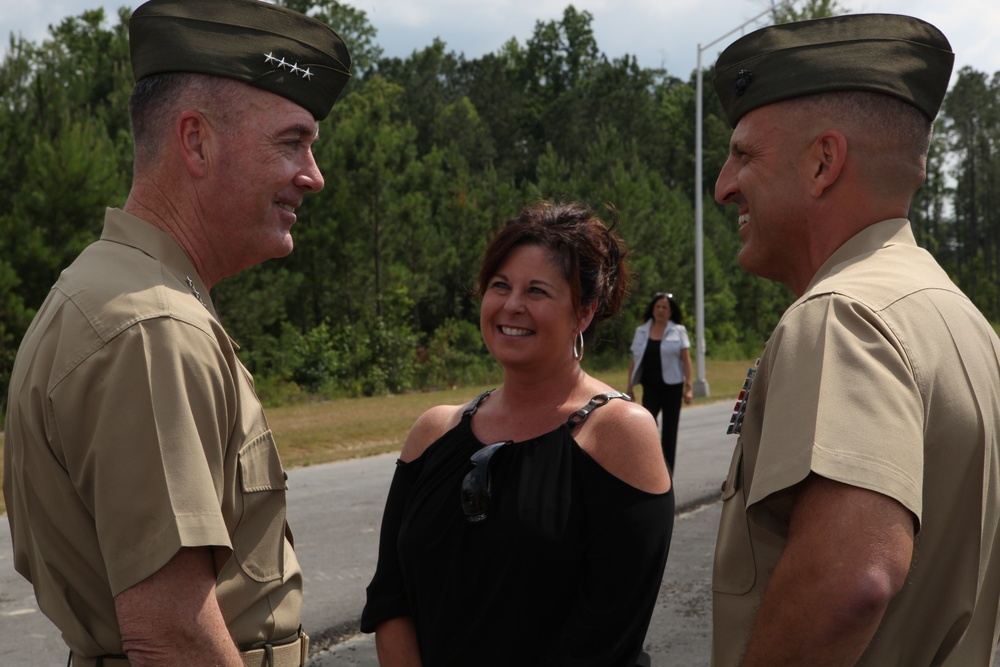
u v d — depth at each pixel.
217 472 1.67
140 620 1.55
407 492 2.23
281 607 1.89
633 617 1.97
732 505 1.61
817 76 1.61
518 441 2.11
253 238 1.93
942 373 1.43
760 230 1.72
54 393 1.60
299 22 1.95
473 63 67.94
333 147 23.14
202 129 1.86
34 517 1.67
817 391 1.38
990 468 1.46
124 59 29.23
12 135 17.45
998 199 84.62
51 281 16.77
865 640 1.31
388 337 23.45
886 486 1.30
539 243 2.15
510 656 1.98
